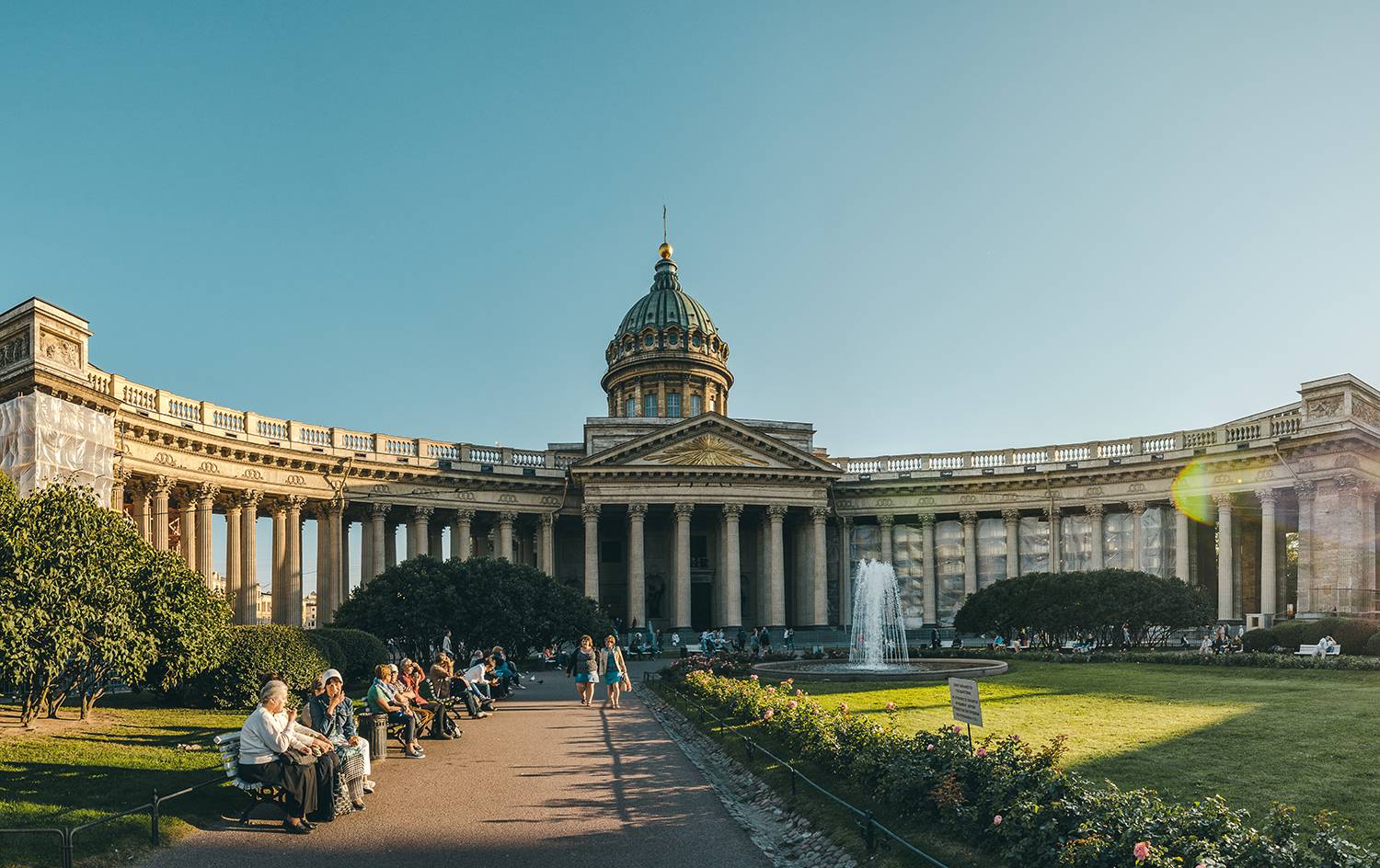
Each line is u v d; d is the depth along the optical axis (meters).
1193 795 15.84
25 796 16.44
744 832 16.08
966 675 37.53
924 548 84.19
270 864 14.16
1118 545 78.31
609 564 89.12
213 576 61.47
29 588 22.80
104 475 46.16
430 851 14.87
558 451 86.38
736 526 79.31
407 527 75.38
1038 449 82.31
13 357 43.72
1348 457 62.66
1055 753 15.06
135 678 25.45
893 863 13.48
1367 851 10.64
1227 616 69.69
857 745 18.41
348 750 17.58
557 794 18.91
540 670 55.50
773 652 64.38
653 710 33.38
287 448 66.44
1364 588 62.00
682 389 104.44
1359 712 25.27
